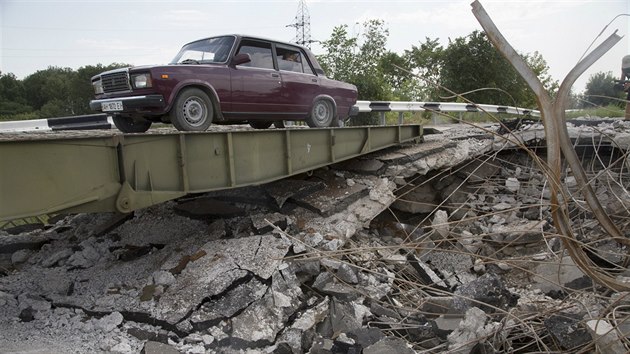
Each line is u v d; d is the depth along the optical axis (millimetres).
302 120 8461
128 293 5078
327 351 4348
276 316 4738
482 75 21281
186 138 5297
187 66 6633
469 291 5500
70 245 6695
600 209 4379
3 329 4438
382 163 8414
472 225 8688
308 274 5574
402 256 6883
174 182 5207
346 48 20453
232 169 5754
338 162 7852
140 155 4832
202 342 4371
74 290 5328
